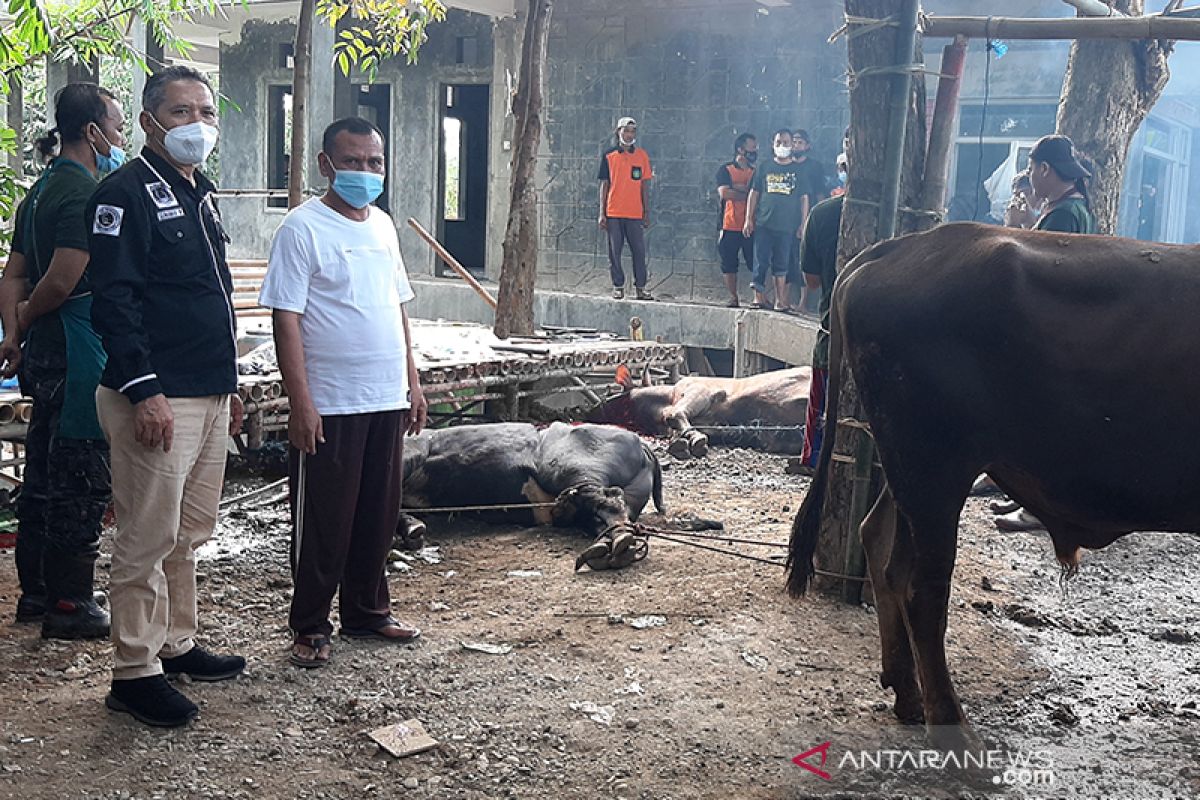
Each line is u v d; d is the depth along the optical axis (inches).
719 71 604.7
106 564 237.8
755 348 535.5
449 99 810.2
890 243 176.4
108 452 193.5
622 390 406.9
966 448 165.0
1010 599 237.6
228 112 784.9
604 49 636.1
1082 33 217.2
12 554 248.4
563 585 233.1
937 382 163.3
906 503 167.8
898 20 222.1
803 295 539.2
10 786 146.4
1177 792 156.8
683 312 563.8
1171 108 641.6
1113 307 157.8
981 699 185.9
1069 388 158.4
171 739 161.2
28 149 549.3
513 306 448.8
